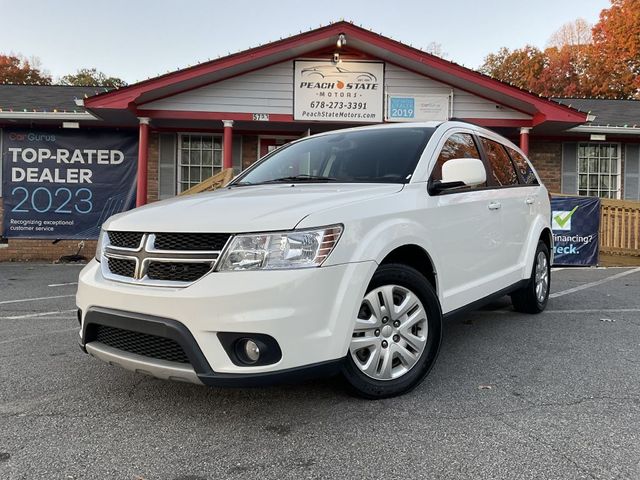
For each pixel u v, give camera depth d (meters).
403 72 10.51
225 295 2.50
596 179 12.56
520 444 2.56
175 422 2.84
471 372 3.62
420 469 2.34
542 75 35.66
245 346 2.56
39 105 11.62
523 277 4.90
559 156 12.47
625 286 7.40
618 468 2.34
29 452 2.52
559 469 2.33
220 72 9.86
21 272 9.31
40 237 11.51
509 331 4.75
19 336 4.70
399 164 3.64
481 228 4.04
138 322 2.67
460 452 2.48
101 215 11.67
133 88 9.45
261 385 2.52
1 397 3.22
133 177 11.75
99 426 2.80
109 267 3.00
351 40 9.85
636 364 3.80
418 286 3.22
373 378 3.04
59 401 3.15
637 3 29.38
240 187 3.92
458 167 3.53
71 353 4.16
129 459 2.45
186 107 10.27
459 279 3.75
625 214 10.12
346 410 2.96
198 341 2.53
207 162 12.05
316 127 11.35
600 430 2.72
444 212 3.57
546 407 3.01
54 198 11.53
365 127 4.39
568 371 3.64
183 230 2.68
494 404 3.05
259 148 12.02
